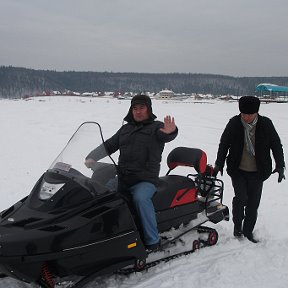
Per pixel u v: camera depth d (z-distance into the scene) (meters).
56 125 17.00
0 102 34.94
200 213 5.05
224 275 4.29
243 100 5.01
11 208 3.85
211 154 10.95
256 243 5.25
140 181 4.23
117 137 4.50
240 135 5.17
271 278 4.26
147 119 4.37
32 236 3.30
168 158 5.12
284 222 6.03
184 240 4.86
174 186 4.69
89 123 4.44
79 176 3.91
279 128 16.39
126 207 3.94
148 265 4.34
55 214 3.55
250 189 5.27
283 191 7.68
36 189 3.84
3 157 10.32
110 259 3.81
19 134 14.28
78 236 3.49
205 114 23.86
